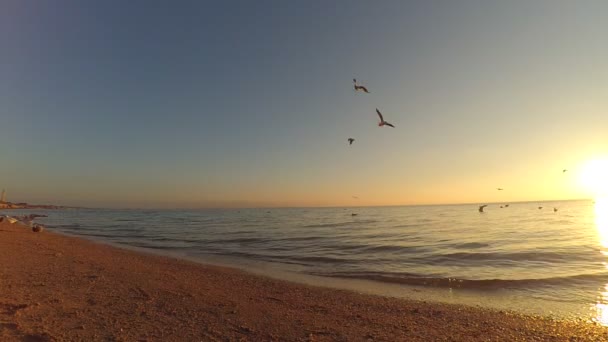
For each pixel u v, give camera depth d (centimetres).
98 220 9706
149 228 5981
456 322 1005
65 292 1120
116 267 1700
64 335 745
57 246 2509
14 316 836
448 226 5281
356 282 1628
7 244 2334
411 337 864
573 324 1001
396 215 10831
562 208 13825
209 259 2355
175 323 879
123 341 734
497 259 2227
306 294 1344
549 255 2317
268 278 1680
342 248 2916
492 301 1277
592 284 1521
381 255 2495
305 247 3027
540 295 1365
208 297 1192
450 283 1585
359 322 979
